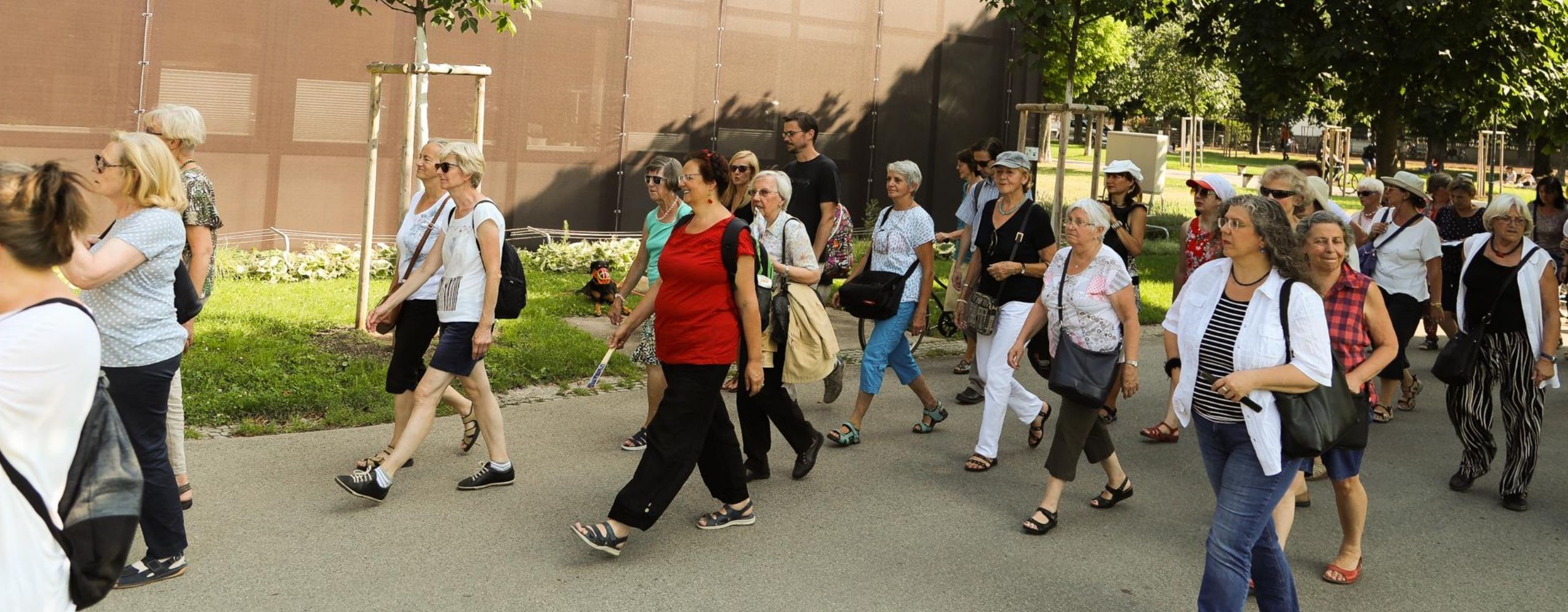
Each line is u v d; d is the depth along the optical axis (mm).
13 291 2693
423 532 5184
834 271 7414
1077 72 26531
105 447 2764
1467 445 6469
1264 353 3961
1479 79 17500
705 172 4969
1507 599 4949
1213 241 6961
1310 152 67812
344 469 5980
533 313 10328
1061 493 5578
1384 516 6016
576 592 4613
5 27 11820
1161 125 55719
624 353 9031
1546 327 6070
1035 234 6586
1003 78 17750
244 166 13016
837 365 7621
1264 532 4227
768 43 15945
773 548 5195
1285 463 4023
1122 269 5508
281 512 5332
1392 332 4715
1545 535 5801
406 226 5816
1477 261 6254
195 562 4723
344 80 13492
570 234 14797
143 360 4355
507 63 14328
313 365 7988
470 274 5469
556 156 14758
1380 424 8070
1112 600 4773
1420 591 5004
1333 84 18891
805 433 6188
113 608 4270
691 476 6219
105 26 12250
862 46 16594
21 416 2596
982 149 8711
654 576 4816
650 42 15172
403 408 5824
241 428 6570
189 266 5191
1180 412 4246
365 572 4711
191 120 5152
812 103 16328
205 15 12695
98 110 12305
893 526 5555
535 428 6988
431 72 9227
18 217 2631
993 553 5254
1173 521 5797
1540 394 6125
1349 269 4828
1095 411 5500
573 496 5770
